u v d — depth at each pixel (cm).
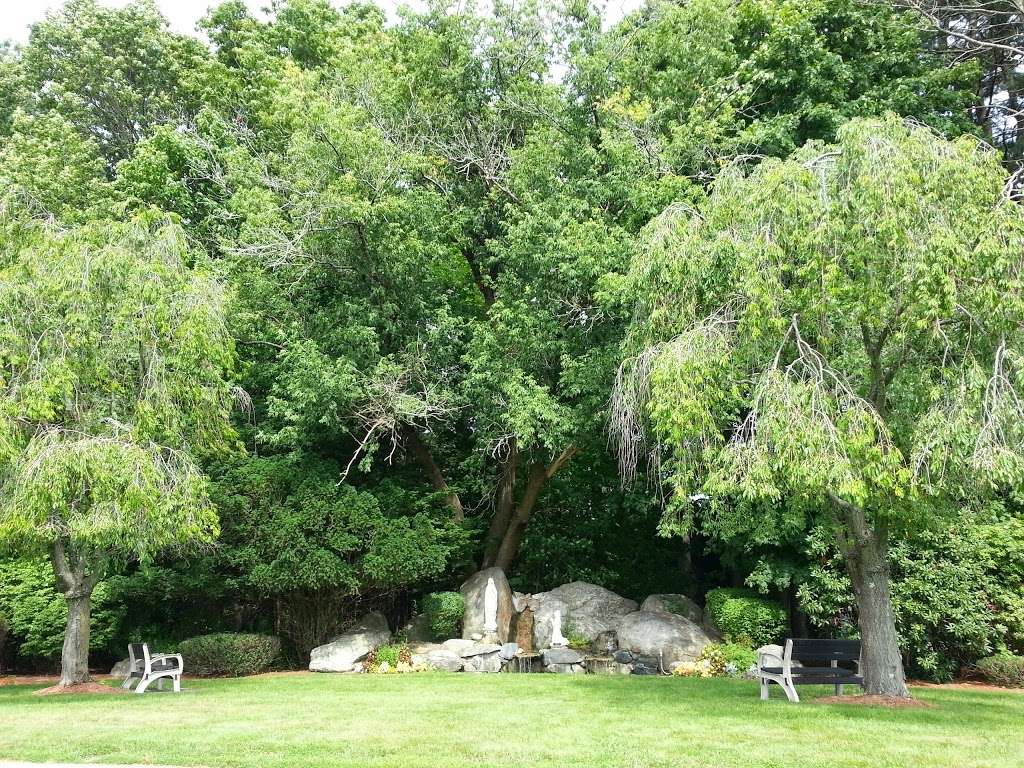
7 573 1752
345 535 1673
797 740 813
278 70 2175
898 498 1018
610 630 1797
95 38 2528
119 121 2612
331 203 1658
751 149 1731
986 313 942
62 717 997
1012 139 2378
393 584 1736
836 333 1078
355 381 1666
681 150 1688
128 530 1200
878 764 707
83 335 1250
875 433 973
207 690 1305
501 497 2095
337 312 1777
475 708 1055
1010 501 1625
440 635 1812
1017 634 1447
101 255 1282
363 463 1702
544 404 1602
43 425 1230
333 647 1675
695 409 988
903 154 948
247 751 765
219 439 1430
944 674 1495
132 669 1366
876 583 1121
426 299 1914
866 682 1124
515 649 1681
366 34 2175
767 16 1900
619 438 1362
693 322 1069
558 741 810
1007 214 955
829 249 978
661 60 1914
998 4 2250
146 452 1216
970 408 926
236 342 1869
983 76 2336
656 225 1118
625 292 1233
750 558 1770
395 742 806
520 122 2020
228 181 1988
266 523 1661
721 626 1712
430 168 1903
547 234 1639
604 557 2338
